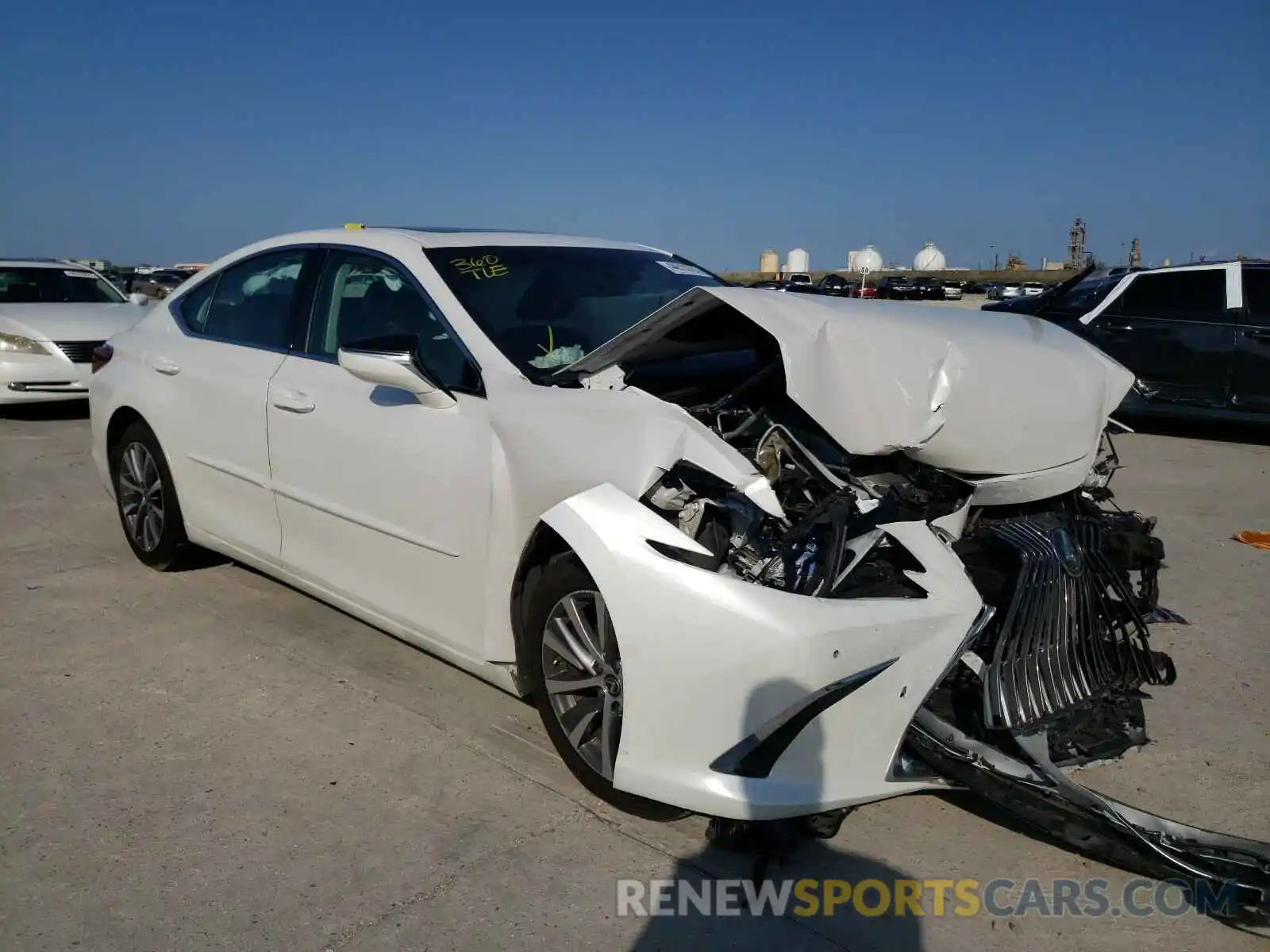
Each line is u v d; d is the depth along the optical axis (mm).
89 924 2643
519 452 3307
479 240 4277
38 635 4512
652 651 2811
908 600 2822
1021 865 3006
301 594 5047
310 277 4410
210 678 4098
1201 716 3963
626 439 3045
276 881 2826
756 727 2721
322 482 4059
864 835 3127
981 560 3100
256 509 4473
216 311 4930
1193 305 10156
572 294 4055
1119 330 10484
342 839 3023
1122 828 2721
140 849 2965
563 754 3254
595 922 2691
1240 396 9938
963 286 46219
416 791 3287
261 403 4344
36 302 11305
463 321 3725
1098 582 3289
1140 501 7516
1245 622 4961
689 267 4754
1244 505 7414
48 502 6938
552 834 3068
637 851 2996
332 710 3830
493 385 3504
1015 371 3125
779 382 3320
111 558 5633
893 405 2932
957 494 3215
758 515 2852
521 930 2656
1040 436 3148
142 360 5152
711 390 3576
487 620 3482
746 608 2715
